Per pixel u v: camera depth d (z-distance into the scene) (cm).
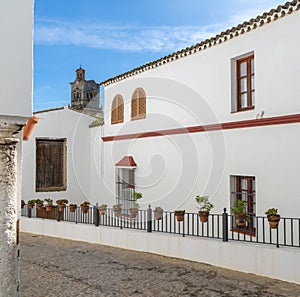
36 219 1299
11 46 273
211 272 805
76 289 707
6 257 281
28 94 280
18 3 278
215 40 1008
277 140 857
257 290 685
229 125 979
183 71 1143
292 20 826
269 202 870
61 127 1550
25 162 1450
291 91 827
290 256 725
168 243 955
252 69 955
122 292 690
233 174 969
